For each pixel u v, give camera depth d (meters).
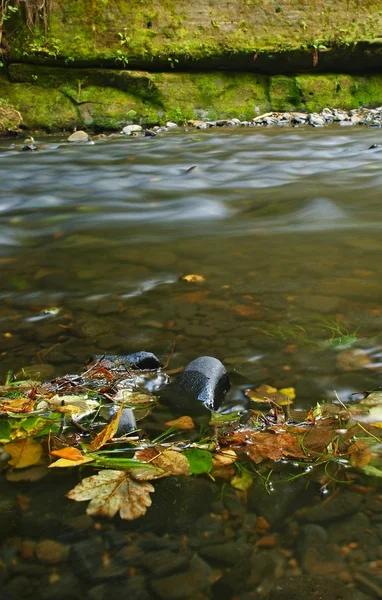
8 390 1.76
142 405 1.67
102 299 2.54
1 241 3.66
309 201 4.55
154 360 1.90
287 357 1.94
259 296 2.53
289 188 5.32
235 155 7.81
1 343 2.12
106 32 11.34
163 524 1.19
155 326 2.23
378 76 13.52
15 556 1.11
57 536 1.16
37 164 7.29
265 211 4.38
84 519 1.21
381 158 7.02
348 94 13.41
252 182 5.70
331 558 1.09
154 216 4.32
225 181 5.79
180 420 1.58
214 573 1.07
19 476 1.35
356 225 3.84
